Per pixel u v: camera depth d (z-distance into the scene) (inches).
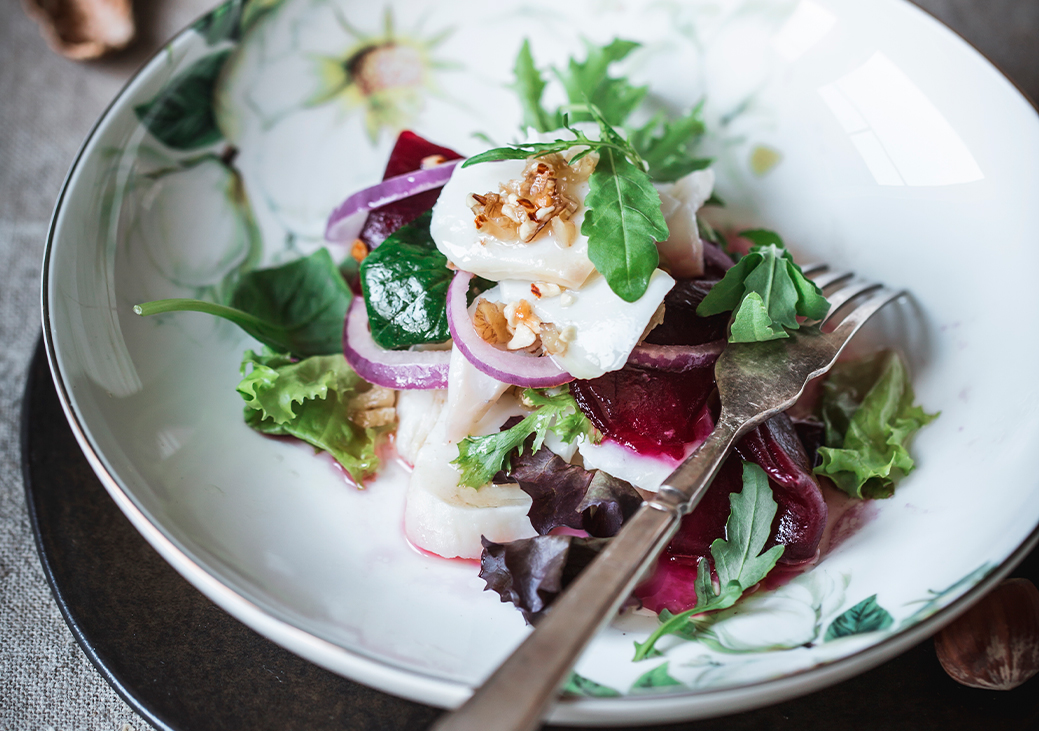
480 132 13.9
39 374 12.3
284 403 11.5
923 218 12.3
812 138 13.1
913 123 12.4
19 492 12.2
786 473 10.6
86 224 11.5
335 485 11.6
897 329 12.1
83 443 10.2
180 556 9.6
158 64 12.5
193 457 11.0
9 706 10.5
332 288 12.7
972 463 10.5
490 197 11.1
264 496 11.1
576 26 13.7
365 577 10.7
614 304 10.8
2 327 13.8
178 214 12.4
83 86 16.9
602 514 10.8
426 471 11.4
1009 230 11.6
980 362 11.3
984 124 12.0
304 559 10.6
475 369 11.3
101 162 11.9
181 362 11.6
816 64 13.0
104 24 17.1
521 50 13.6
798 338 11.2
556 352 10.9
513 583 10.1
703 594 10.0
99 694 10.6
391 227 12.7
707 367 11.1
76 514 11.2
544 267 10.8
